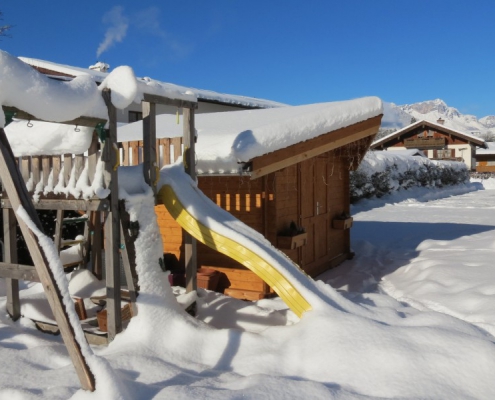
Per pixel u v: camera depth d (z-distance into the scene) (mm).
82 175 4418
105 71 19641
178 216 4844
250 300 6820
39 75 3662
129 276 4453
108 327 4426
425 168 27625
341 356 3549
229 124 7301
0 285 6355
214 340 4266
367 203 22031
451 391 3115
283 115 7734
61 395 3209
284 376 3537
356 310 4324
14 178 3273
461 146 41656
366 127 7992
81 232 9211
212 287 6832
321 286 4543
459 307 5660
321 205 8922
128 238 4496
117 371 3494
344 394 3121
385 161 24031
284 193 7352
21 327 5039
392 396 3100
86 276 6277
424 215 17656
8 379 3574
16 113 3562
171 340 4277
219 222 4762
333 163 9430
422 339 3611
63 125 4480
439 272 7215
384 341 3611
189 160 5242
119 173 4672
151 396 3162
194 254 5336
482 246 9312
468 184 33375
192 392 3094
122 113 16656
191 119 5254
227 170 5676
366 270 8820
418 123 42625
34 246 3156
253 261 4457
